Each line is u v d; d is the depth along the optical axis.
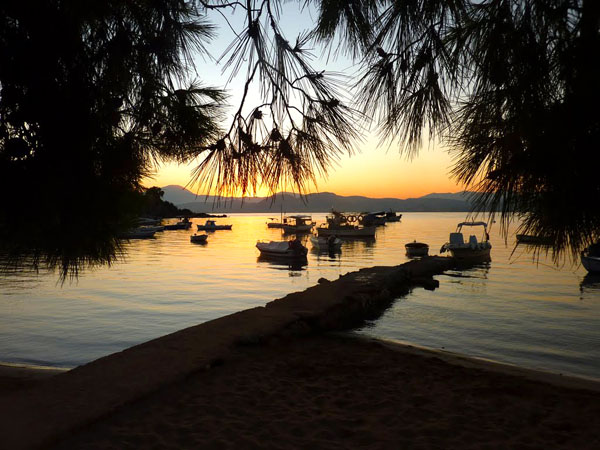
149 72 2.18
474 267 32.94
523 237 1.15
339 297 12.54
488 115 1.19
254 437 3.89
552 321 14.71
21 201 2.01
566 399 5.04
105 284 24.36
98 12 1.97
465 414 4.54
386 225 123.94
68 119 1.99
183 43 2.27
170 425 4.05
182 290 22.69
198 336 6.86
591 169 1.02
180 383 5.09
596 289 22.25
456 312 15.84
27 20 1.88
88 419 3.92
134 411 4.29
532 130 1.06
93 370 5.21
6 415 3.92
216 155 1.78
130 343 12.24
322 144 1.74
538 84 1.08
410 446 3.80
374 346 7.39
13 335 12.88
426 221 163.00
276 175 1.78
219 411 4.41
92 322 14.84
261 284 25.50
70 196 2.07
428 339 12.02
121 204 2.20
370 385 5.37
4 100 1.93
